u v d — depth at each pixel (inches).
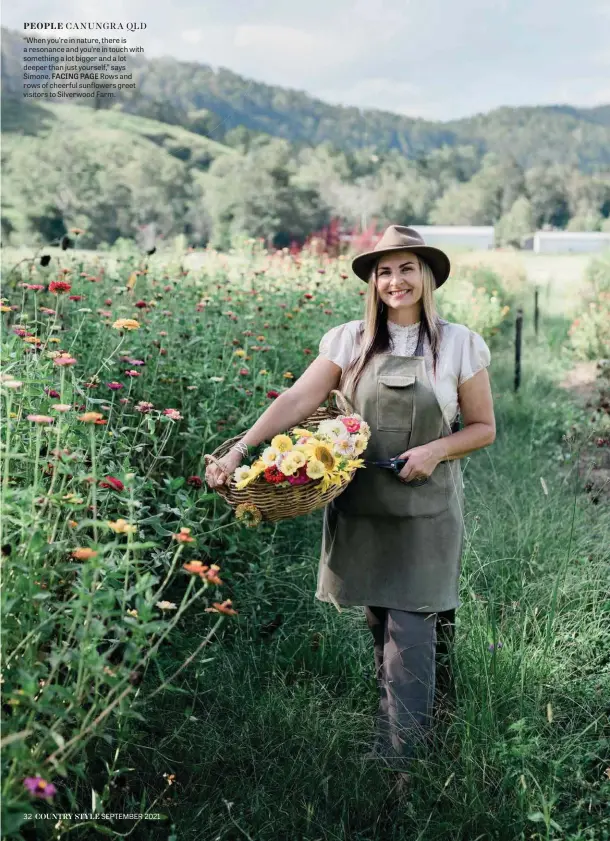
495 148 7598.4
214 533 144.8
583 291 615.5
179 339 190.9
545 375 405.4
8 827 67.6
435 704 113.1
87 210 1718.8
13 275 219.1
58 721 72.7
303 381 113.1
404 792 101.2
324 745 107.8
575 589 147.6
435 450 105.9
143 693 112.1
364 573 109.2
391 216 4094.5
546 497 190.5
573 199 4977.9
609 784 98.5
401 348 110.7
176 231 2336.4
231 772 106.3
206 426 155.1
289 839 95.8
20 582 79.4
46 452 100.5
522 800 95.1
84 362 167.5
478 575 152.3
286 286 325.7
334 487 101.7
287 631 139.2
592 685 121.9
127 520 103.4
